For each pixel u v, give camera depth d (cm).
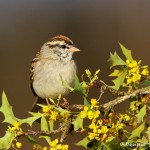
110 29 1984
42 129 747
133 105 754
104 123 719
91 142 727
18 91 1798
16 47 2000
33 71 1216
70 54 1175
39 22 2098
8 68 1903
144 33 1919
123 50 779
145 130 742
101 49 1917
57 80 1171
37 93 1221
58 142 737
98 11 2077
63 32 2047
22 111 1716
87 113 711
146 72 770
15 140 731
